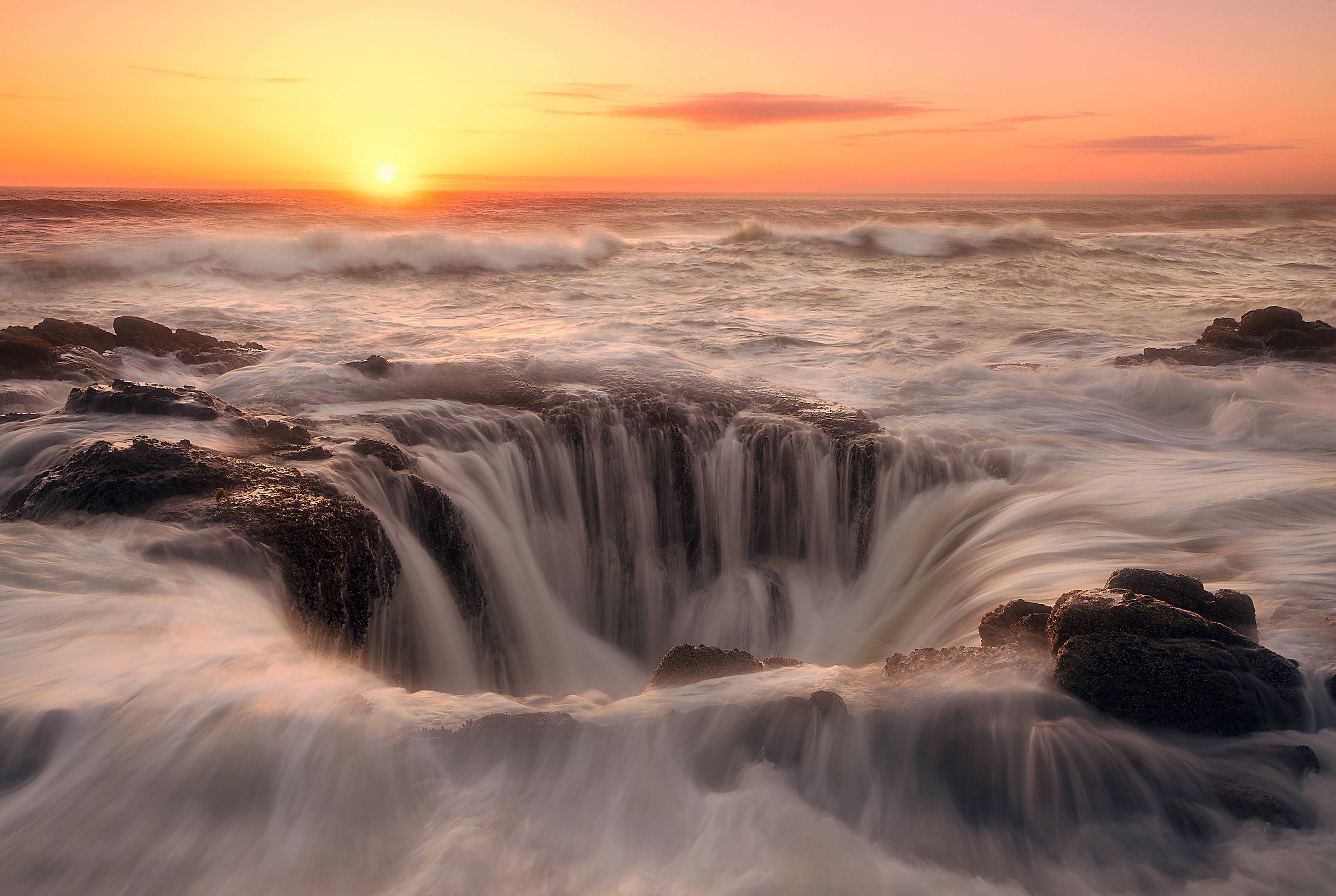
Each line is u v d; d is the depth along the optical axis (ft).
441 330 50.75
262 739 11.22
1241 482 26.21
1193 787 11.44
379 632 19.98
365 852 10.00
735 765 12.14
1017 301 70.49
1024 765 11.96
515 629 25.29
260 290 71.72
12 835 9.82
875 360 43.70
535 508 28.14
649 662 27.76
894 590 26.09
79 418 24.50
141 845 9.81
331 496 20.45
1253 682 13.07
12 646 12.84
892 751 12.37
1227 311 65.67
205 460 20.24
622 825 10.72
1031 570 21.67
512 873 9.69
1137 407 37.04
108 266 75.77
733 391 34.19
